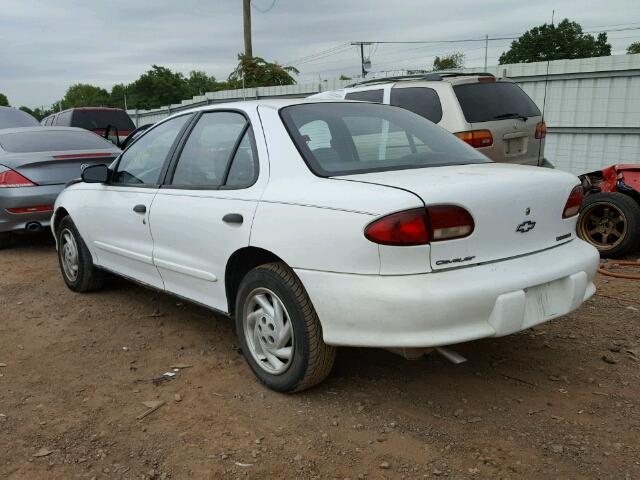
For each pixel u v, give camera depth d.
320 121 3.62
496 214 2.95
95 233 4.96
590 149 10.33
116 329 4.60
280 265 3.29
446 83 6.99
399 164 3.45
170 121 4.44
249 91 16.55
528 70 10.83
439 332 2.77
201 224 3.70
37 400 3.47
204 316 4.85
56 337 4.47
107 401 3.45
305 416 3.21
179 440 3.02
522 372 3.67
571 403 3.29
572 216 3.41
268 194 3.30
